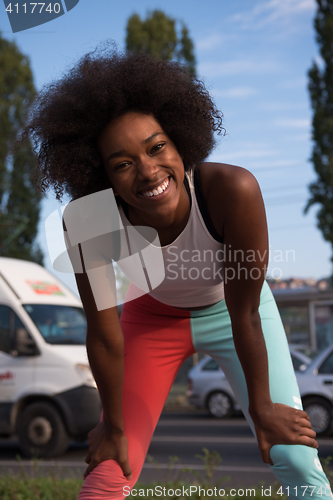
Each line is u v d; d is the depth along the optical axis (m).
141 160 1.66
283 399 2.02
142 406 2.12
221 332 2.20
